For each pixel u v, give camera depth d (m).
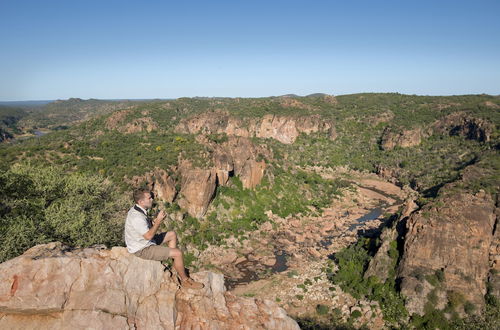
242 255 62.03
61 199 25.73
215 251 61.84
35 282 8.68
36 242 21.39
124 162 69.88
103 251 9.85
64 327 8.47
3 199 23.08
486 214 47.84
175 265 10.05
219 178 76.06
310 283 51.72
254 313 10.67
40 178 25.81
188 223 66.25
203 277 10.78
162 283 9.96
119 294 9.22
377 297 46.34
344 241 67.56
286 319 10.95
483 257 45.34
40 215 23.52
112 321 8.80
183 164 72.38
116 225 27.52
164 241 10.57
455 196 53.25
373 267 50.16
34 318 8.47
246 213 75.56
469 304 42.50
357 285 49.00
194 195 68.56
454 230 46.50
